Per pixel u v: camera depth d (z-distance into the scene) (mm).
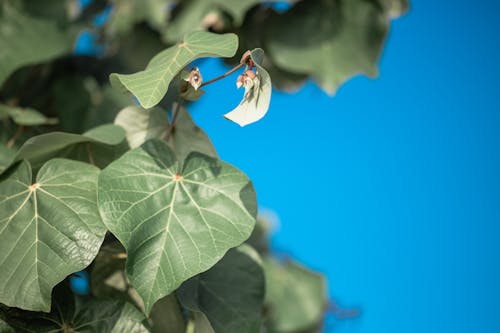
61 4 1420
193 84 808
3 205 815
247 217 831
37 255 792
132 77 791
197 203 831
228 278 954
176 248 805
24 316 817
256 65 770
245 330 938
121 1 1462
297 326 1649
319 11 1410
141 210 814
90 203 817
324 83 1398
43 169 838
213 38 817
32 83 1365
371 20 1425
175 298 928
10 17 1265
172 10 1432
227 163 859
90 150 921
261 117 769
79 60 1444
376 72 1438
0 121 1146
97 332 834
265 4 1409
